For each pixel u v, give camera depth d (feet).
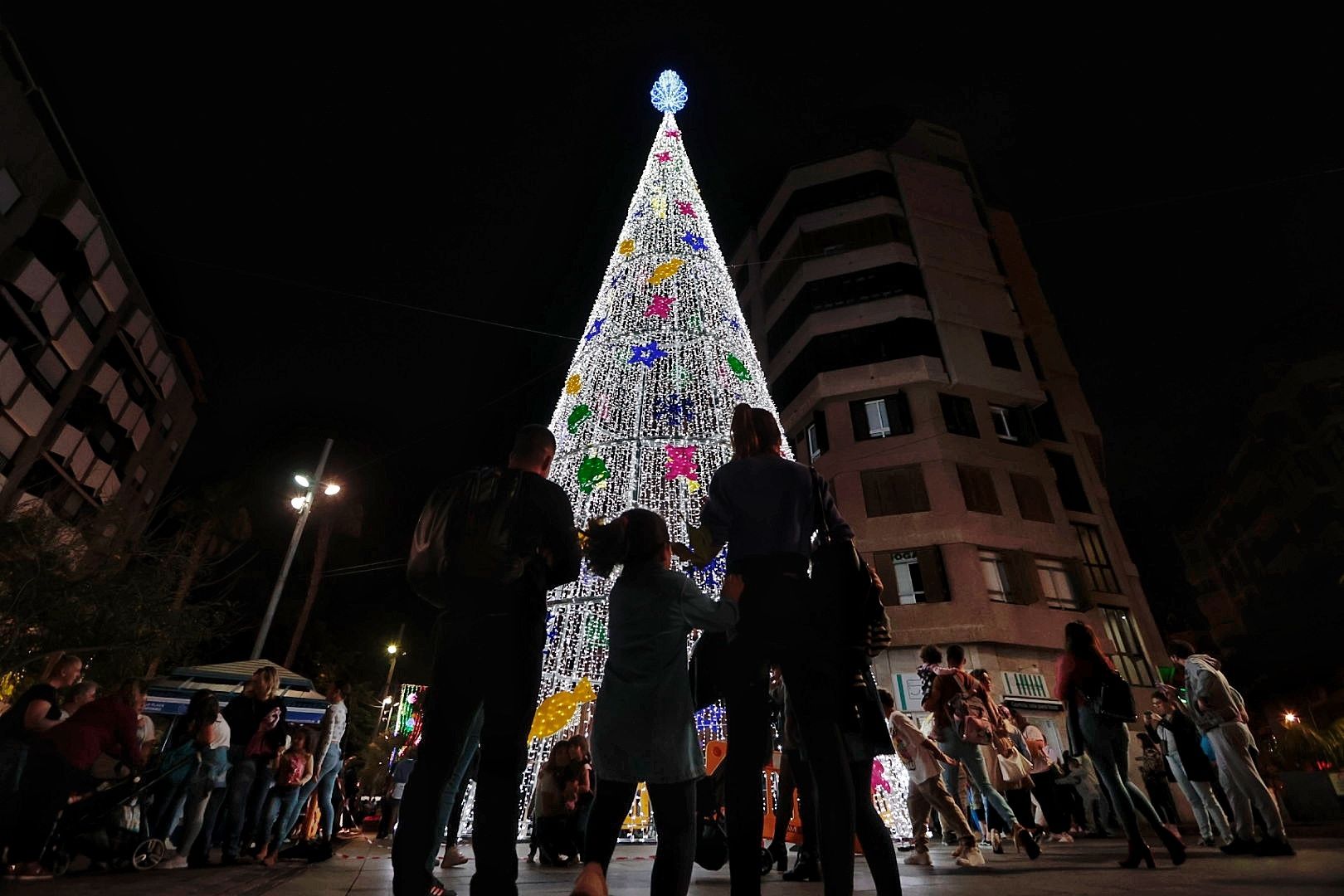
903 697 61.82
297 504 53.88
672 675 7.88
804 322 83.66
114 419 80.89
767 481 9.02
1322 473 109.29
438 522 8.24
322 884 12.42
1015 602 65.21
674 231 31.96
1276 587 119.65
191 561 51.37
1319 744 61.57
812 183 93.15
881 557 68.49
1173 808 30.42
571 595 26.17
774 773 24.25
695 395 28.86
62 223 62.18
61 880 12.35
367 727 82.79
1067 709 16.38
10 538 39.37
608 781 7.39
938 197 90.02
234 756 18.89
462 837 23.65
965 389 76.13
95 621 39.70
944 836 28.68
